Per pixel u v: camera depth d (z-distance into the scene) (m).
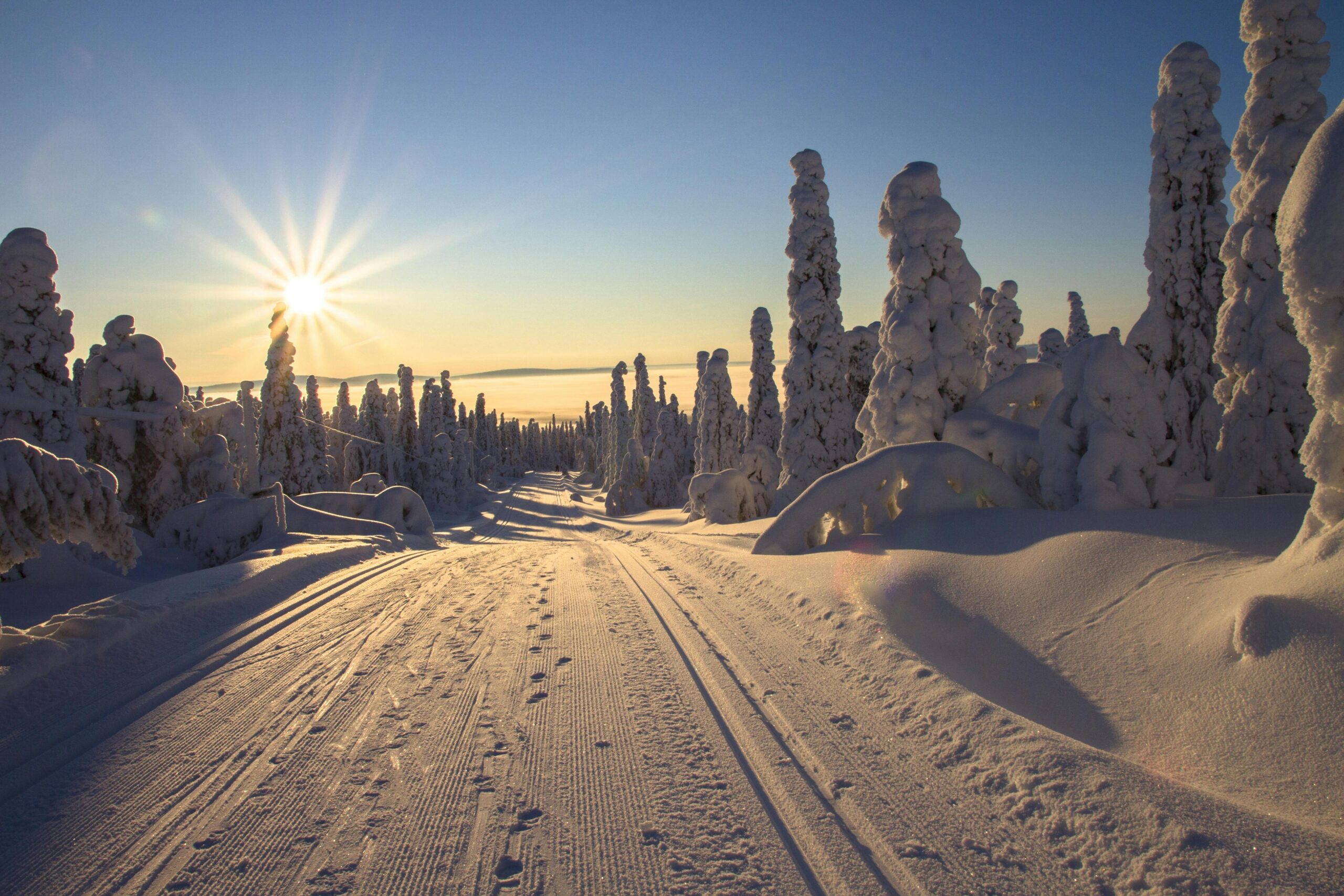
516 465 154.38
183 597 8.32
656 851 3.39
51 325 16.72
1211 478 16.19
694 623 7.88
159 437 22.73
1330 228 4.79
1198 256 16.64
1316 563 4.80
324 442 40.78
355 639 7.36
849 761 4.34
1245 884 2.89
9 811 3.83
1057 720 4.98
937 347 14.38
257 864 3.31
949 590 7.45
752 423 35.69
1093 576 6.67
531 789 4.03
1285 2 12.05
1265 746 3.96
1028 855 3.29
